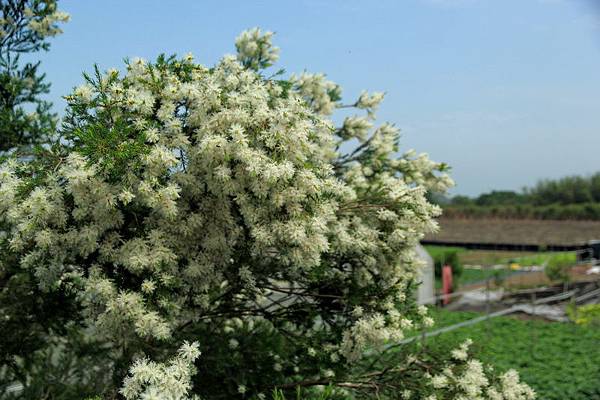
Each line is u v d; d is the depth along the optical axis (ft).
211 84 13.08
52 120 20.11
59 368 18.84
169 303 12.46
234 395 16.81
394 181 17.13
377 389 16.25
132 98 13.12
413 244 16.31
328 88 21.02
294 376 17.69
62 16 21.31
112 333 13.07
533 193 238.27
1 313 16.69
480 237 121.80
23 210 12.19
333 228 15.23
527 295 68.54
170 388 11.06
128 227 13.25
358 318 16.01
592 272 87.51
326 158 19.57
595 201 223.10
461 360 17.01
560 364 35.86
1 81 19.83
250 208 12.92
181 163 13.05
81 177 11.76
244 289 16.52
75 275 15.49
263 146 13.00
